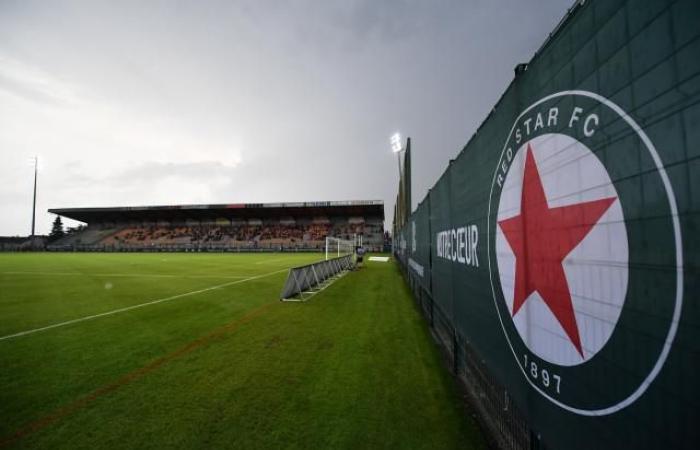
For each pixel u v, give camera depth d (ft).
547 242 4.95
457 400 10.46
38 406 10.47
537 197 5.29
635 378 3.19
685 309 2.57
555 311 4.76
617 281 3.44
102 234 183.93
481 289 8.50
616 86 3.37
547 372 5.01
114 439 8.73
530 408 5.68
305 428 9.05
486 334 8.13
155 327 19.84
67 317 22.61
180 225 186.39
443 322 14.43
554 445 4.82
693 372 2.50
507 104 6.64
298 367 13.38
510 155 6.46
